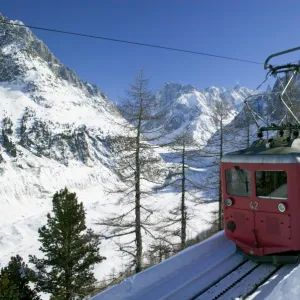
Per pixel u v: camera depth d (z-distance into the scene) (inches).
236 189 312.3
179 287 275.4
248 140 852.0
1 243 3206.2
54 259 663.8
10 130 7736.2
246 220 305.0
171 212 878.4
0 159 6284.5
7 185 5580.7
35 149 7460.6
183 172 850.8
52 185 6131.9
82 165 7298.2
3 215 4933.6
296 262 286.8
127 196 703.1
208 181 913.5
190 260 323.0
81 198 5851.4
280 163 277.1
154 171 701.9
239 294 261.3
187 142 855.7
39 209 5398.6
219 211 866.1
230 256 338.0
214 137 900.0
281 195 278.8
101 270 1652.3
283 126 333.4
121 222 689.0
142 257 695.7
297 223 271.1
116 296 254.8
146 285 276.8
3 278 519.5
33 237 3346.5
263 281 279.7
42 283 666.8
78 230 687.1
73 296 647.8
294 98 685.9
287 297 206.4
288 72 342.6
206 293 268.7
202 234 1246.9
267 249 291.3
